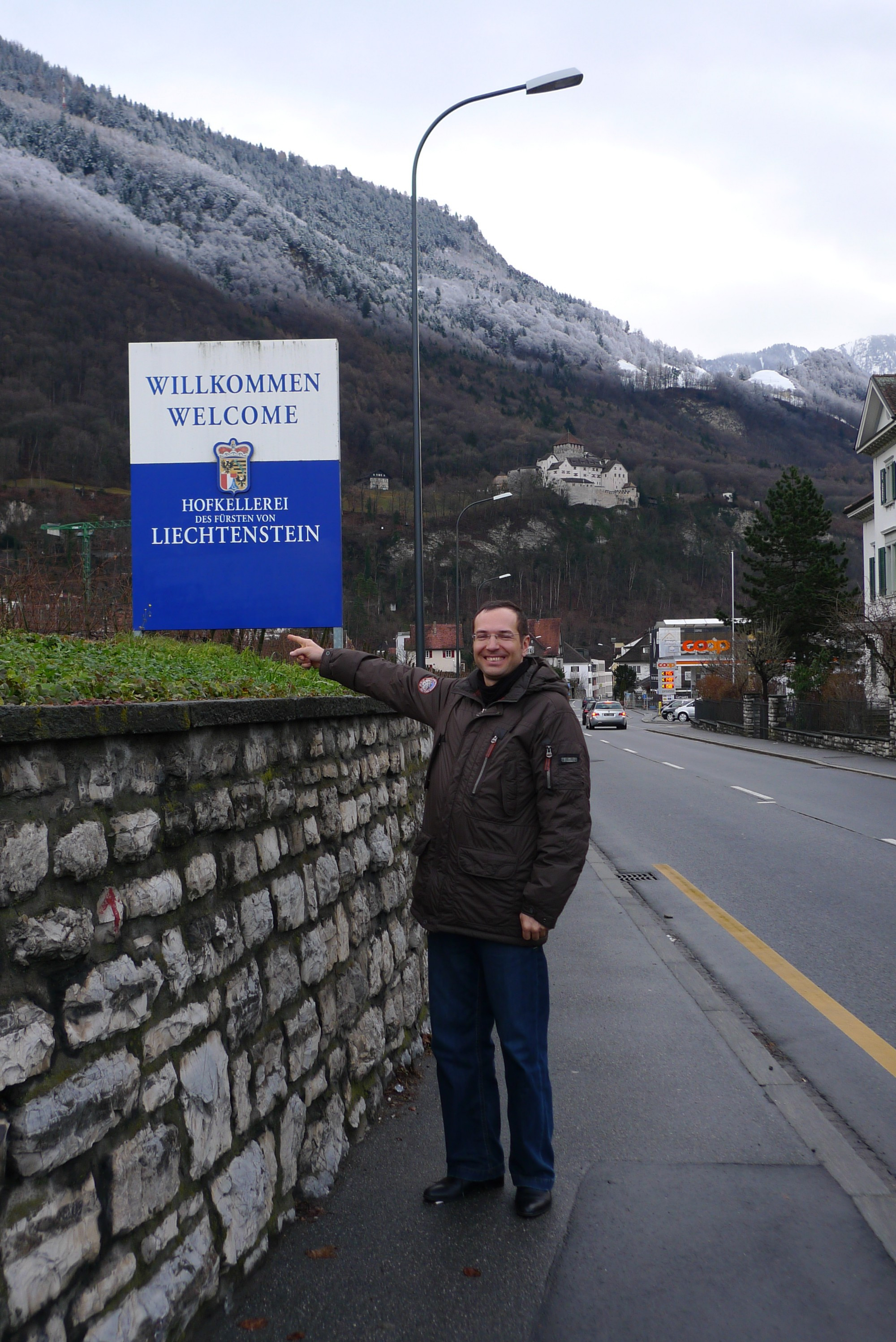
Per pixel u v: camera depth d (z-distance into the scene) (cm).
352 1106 409
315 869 383
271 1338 270
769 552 5312
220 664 529
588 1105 454
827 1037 558
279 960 343
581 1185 372
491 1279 305
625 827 1455
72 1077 222
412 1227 337
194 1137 274
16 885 209
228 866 308
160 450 758
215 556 753
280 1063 337
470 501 15588
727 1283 305
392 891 490
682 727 6103
